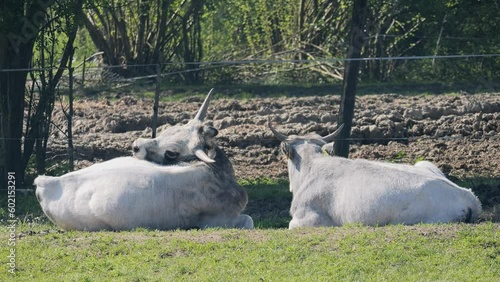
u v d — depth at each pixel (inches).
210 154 1098.7
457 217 1023.6
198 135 1098.1
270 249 930.7
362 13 1524.4
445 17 2549.2
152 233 1005.8
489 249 917.8
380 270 876.6
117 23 2669.8
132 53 2711.6
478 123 1787.6
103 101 2265.0
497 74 2645.2
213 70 2711.6
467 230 958.4
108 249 957.8
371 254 908.0
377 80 2694.4
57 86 1814.7
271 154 1689.2
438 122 1844.2
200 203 1065.5
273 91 2452.0
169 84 2679.6
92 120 1998.0
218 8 2871.6
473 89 2434.8
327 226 1064.8
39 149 1524.4
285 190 1416.1
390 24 2659.9
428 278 854.5
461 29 2664.9
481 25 2640.3
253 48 2876.5
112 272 898.7
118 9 2618.1
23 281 893.2
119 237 992.2
